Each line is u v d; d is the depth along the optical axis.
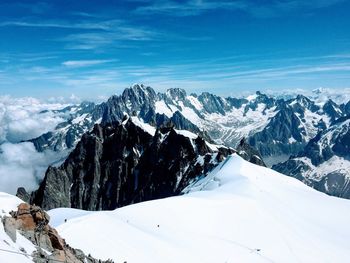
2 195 72.56
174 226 139.62
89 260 74.75
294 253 148.75
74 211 127.62
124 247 95.88
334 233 179.12
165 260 100.50
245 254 133.75
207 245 129.50
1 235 55.06
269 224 169.12
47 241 65.69
